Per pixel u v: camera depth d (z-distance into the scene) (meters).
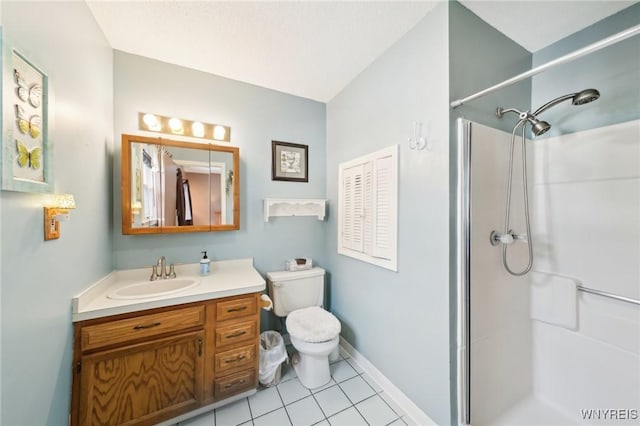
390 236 1.54
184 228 1.73
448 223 1.19
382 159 1.61
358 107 1.89
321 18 1.32
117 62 1.59
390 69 1.56
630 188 1.21
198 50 1.60
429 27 1.28
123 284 1.51
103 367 1.17
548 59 1.53
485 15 1.29
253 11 1.28
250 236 2.05
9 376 0.74
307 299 2.07
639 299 1.19
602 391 1.30
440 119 1.23
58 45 0.98
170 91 1.75
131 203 1.57
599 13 1.27
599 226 1.31
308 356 1.63
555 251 1.48
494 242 1.35
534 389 1.56
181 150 1.74
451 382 1.19
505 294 1.42
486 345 1.32
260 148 2.08
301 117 2.26
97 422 1.15
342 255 2.10
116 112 1.58
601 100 1.31
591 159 1.33
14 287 0.76
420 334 1.34
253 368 1.53
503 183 1.39
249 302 1.52
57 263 0.98
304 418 1.38
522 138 1.49
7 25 0.71
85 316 1.11
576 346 1.39
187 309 1.35
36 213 0.86
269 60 1.71
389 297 1.57
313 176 2.33
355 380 1.70
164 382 1.30
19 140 0.75
